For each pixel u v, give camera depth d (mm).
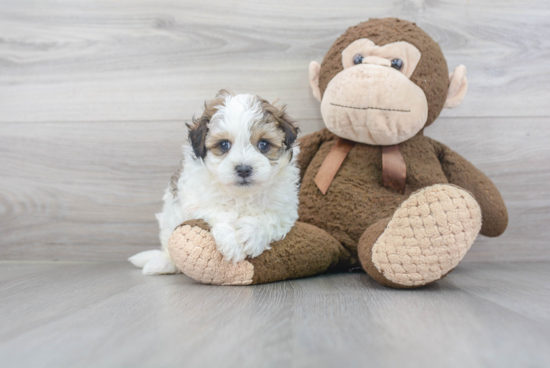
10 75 2494
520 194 2402
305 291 1487
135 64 2469
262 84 2447
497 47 2393
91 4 2463
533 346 924
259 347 913
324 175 2039
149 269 1910
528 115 2395
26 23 2477
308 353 880
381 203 1941
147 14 2451
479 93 2400
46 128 2494
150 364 829
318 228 1919
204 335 989
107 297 1400
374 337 976
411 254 1448
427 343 939
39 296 1434
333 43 2225
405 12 2387
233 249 1531
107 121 2477
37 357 872
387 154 1999
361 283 1664
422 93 1877
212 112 1703
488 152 2404
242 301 1325
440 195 1450
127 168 2475
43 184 2482
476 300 1344
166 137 2471
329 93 1928
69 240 2480
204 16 2438
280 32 2430
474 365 830
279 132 1722
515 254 2410
